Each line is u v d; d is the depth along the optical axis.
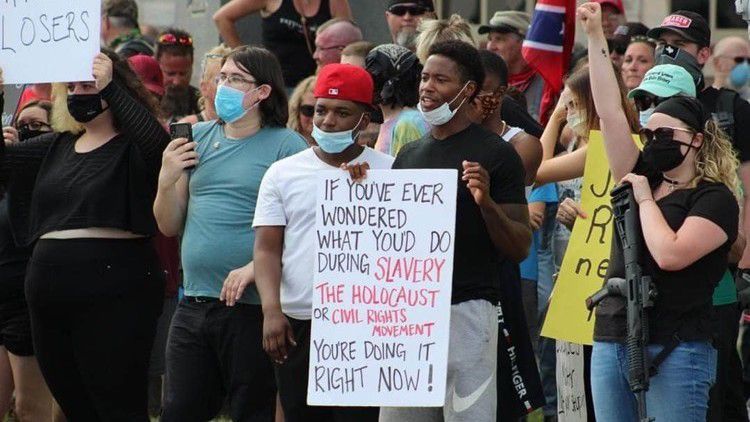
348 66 12.55
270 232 12.75
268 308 12.58
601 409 11.73
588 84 14.81
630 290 11.32
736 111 13.75
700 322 11.37
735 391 14.15
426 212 11.71
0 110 14.27
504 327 12.68
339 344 11.84
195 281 13.49
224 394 13.71
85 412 14.48
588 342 13.48
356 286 11.83
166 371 13.64
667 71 12.70
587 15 12.49
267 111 13.69
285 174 12.78
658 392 11.37
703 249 11.20
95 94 13.88
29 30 13.96
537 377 12.76
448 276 11.65
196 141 13.73
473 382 11.87
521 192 11.92
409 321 11.71
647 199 11.49
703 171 11.54
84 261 13.77
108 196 13.83
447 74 11.84
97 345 13.88
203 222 13.48
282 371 12.84
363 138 14.85
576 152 14.64
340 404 11.80
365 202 11.83
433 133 12.16
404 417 12.16
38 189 14.05
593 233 13.62
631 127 14.41
